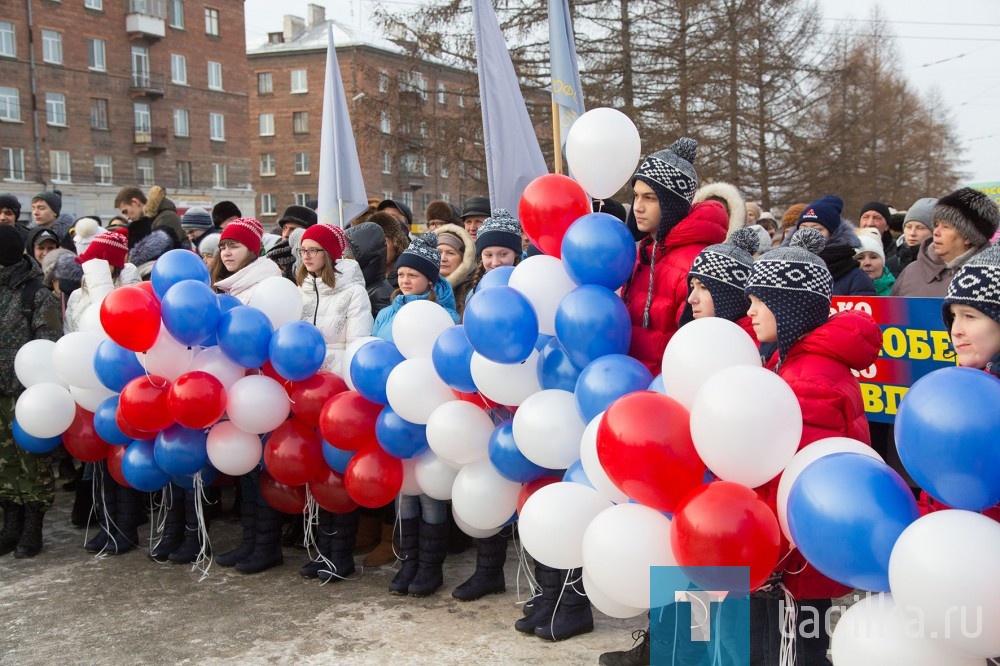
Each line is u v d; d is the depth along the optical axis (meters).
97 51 37.22
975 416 1.81
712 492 2.26
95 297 4.78
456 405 3.58
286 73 49.03
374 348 3.87
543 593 3.73
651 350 3.26
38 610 4.10
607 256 3.14
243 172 42.84
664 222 3.30
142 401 4.07
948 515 1.81
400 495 4.20
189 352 4.21
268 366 4.28
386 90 18.95
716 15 17.75
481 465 3.62
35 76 34.91
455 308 4.70
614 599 2.61
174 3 39.69
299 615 3.97
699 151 17.81
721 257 2.91
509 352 3.16
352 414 3.85
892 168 26.42
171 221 6.99
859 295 4.52
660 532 2.53
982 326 2.12
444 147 18.20
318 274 4.57
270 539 4.58
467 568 4.60
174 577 4.51
